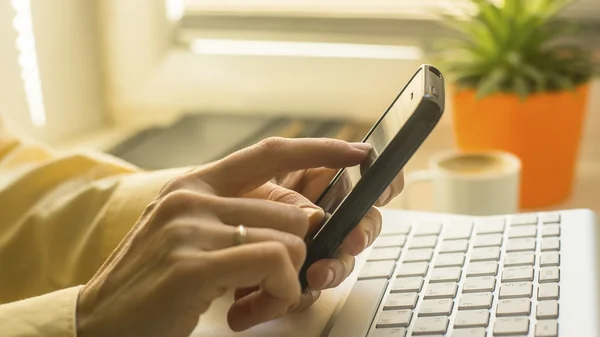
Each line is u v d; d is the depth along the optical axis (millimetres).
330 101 986
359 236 376
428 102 334
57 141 979
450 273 410
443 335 353
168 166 780
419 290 400
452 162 688
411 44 973
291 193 411
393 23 988
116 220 481
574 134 762
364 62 966
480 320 356
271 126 928
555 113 739
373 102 969
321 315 391
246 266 316
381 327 369
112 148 861
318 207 400
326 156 387
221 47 1040
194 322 329
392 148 347
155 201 376
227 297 417
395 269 427
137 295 336
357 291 406
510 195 655
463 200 648
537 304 361
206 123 960
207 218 346
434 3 964
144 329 331
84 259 483
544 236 439
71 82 996
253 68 1011
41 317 356
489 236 451
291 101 1003
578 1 903
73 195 515
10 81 882
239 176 385
